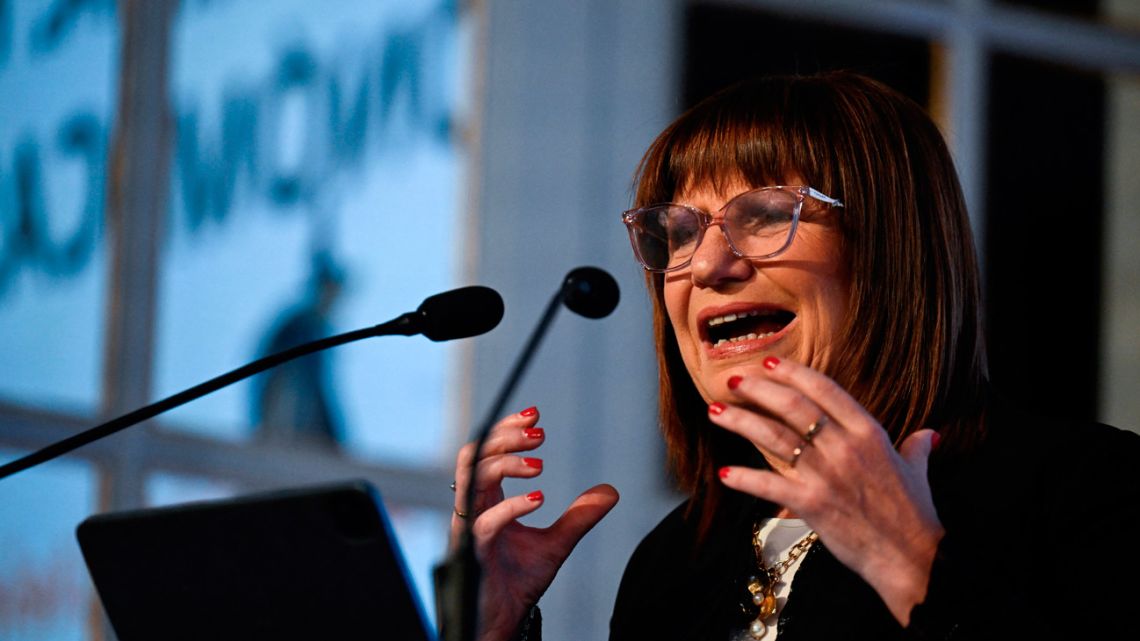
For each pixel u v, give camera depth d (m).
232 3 9.91
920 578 4.24
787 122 5.52
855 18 12.09
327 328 10.01
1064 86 12.93
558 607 10.37
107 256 9.33
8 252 8.94
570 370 10.58
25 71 9.12
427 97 10.53
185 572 4.21
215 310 9.62
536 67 10.80
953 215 5.53
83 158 9.30
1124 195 12.98
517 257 10.56
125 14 9.53
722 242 5.43
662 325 6.04
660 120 11.08
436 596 5.34
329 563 4.05
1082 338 12.59
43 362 8.99
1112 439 4.96
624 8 11.11
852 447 4.23
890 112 5.57
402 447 10.16
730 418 4.29
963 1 12.52
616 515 10.56
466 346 10.41
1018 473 4.98
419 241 10.37
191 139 9.66
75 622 8.86
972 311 5.50
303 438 9.80
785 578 5.33
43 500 8.80
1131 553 4.53
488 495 5.58
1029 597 4.52
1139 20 13.29
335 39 10.24
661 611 5.71
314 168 10.09
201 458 9.39
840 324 5.36
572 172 10.76
